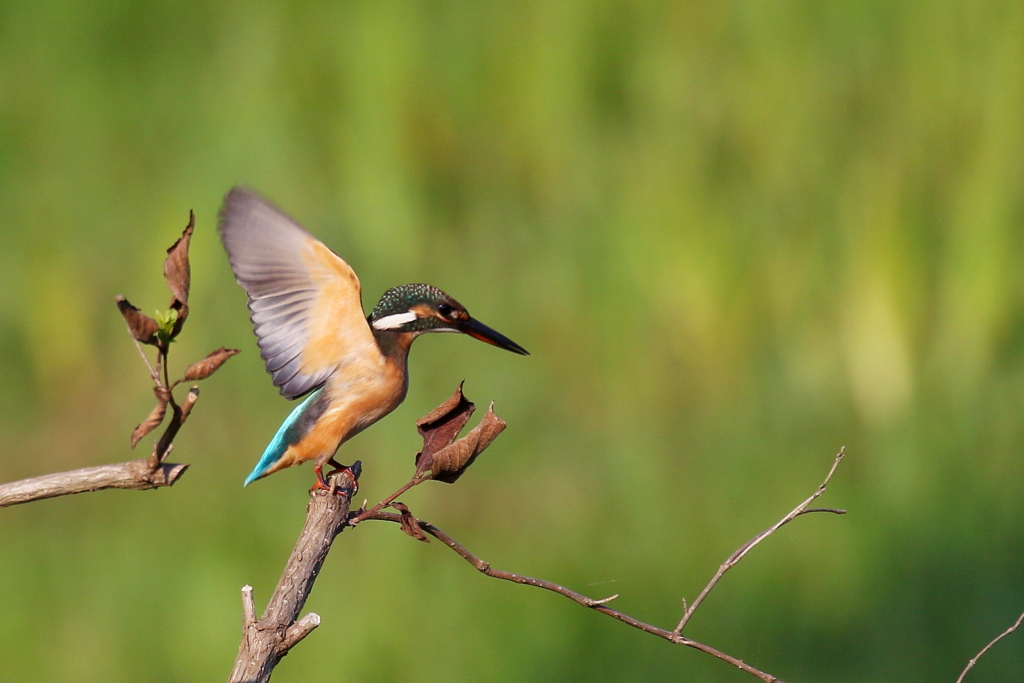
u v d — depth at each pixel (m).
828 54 13.40
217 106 13.26
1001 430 11.93
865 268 12.93
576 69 13.40
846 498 10.99
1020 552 10.36
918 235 13.07
